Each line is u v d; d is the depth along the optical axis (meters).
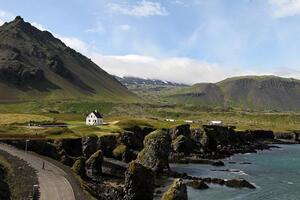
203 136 184.75
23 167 75.25
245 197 89.19
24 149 103.81
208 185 100.62
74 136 128.12
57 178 70.06
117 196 75.56
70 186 64.75
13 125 149.88
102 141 131.50
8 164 73.75
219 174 121.06
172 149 166.75
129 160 129.50
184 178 109.00
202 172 124.38
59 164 84.25
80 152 124.31
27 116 180.25
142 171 76.69
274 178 114.88
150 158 115.31
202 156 162.25
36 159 87.12
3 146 100.75
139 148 149.38
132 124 175.25
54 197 57.75
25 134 121.50
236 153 186.00
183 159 149.50
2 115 180.12
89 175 98.31
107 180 95.00
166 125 195.25
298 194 93.50
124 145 134.38
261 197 89.75
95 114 182.00
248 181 109.12
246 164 145.75
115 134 141.00
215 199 86.00
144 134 170.88
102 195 73.25
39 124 157.38
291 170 131.38
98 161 101.62
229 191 94.56
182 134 178.25
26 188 61.19
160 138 118.06
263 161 155.50
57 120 190.62
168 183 100.94
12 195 56.25
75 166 86.50
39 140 107.12
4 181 61.50
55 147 109.38
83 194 60.56
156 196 84.25
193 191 92.94
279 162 152.62
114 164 119.50
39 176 70.75
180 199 61.50
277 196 91.19
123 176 103.00
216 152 180.12
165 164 118.06
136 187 75.62
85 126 155.38
